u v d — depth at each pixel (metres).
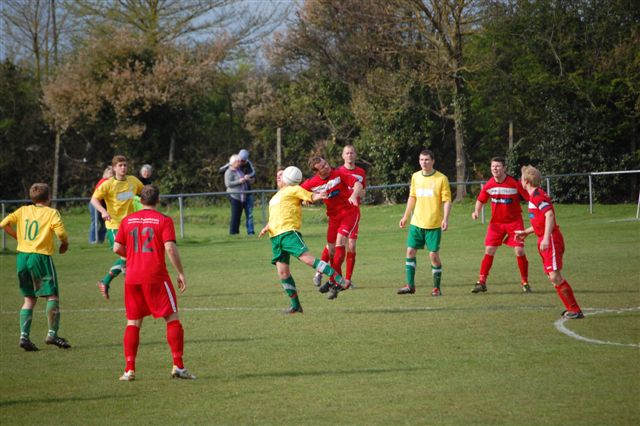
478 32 98.88
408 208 35.50
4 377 22.23
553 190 92.25
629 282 36.47
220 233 72.75
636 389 19.00
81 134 109.88
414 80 99.06
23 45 121.38
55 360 24.48
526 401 18.19
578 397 18.41
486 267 35.38
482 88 97.44
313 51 111.19
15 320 32.59
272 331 27.92
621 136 92.00
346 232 37.12
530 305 31.64
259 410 18.25
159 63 106.44
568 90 91.81
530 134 97.44
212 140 114.62
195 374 22.02
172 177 107.88
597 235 56.41
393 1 97.06
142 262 21.62
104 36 112.50
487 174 104.62
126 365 22.14
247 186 68.19
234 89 119.81
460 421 16.88
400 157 100.75
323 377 21.16
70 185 111.00
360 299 34.66
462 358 22.72
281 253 31.36
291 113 109.88
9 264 55.25
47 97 104.06
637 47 88.25
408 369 21.67
